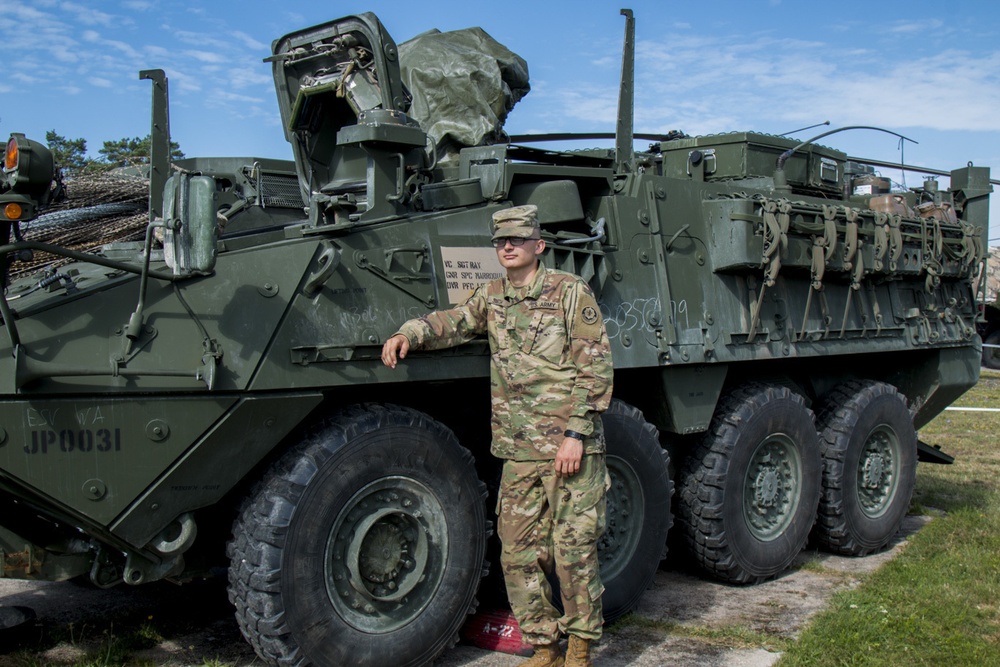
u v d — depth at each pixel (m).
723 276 5.74
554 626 4.07
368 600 4.04
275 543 3.75
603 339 3.91
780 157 6.71
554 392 3.91
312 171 5.25
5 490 3.47
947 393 7.81
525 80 6.96
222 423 3.63
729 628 5.00
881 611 5.06
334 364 3.91
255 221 5.53
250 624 3.80
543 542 4.04
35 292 3.72
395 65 4.80
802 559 6.64
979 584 5.59
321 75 5.10
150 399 3.51
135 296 3.59
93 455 3.44
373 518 4.04
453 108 6.35
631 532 5.14
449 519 4.28
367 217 4.23
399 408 4.20
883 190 7.78
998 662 4.43
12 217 3.28
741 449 5.75
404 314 4.18
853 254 6.29
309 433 3.98
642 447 5.11
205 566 4.19
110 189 5.13
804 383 7.04
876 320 6.82
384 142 4.25
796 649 4.55
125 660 4.36
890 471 7.10
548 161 5.81
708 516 5.67
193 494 3.67
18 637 4.55
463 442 4.91
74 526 3.66
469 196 4.70
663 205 5.49
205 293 3.67
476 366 4.39
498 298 4.05
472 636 4.66
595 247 5.04
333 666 3.91
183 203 3.39
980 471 9.52
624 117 5.62
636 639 4.84
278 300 3.80
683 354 5.35
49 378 3.34
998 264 23.89
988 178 8.45
